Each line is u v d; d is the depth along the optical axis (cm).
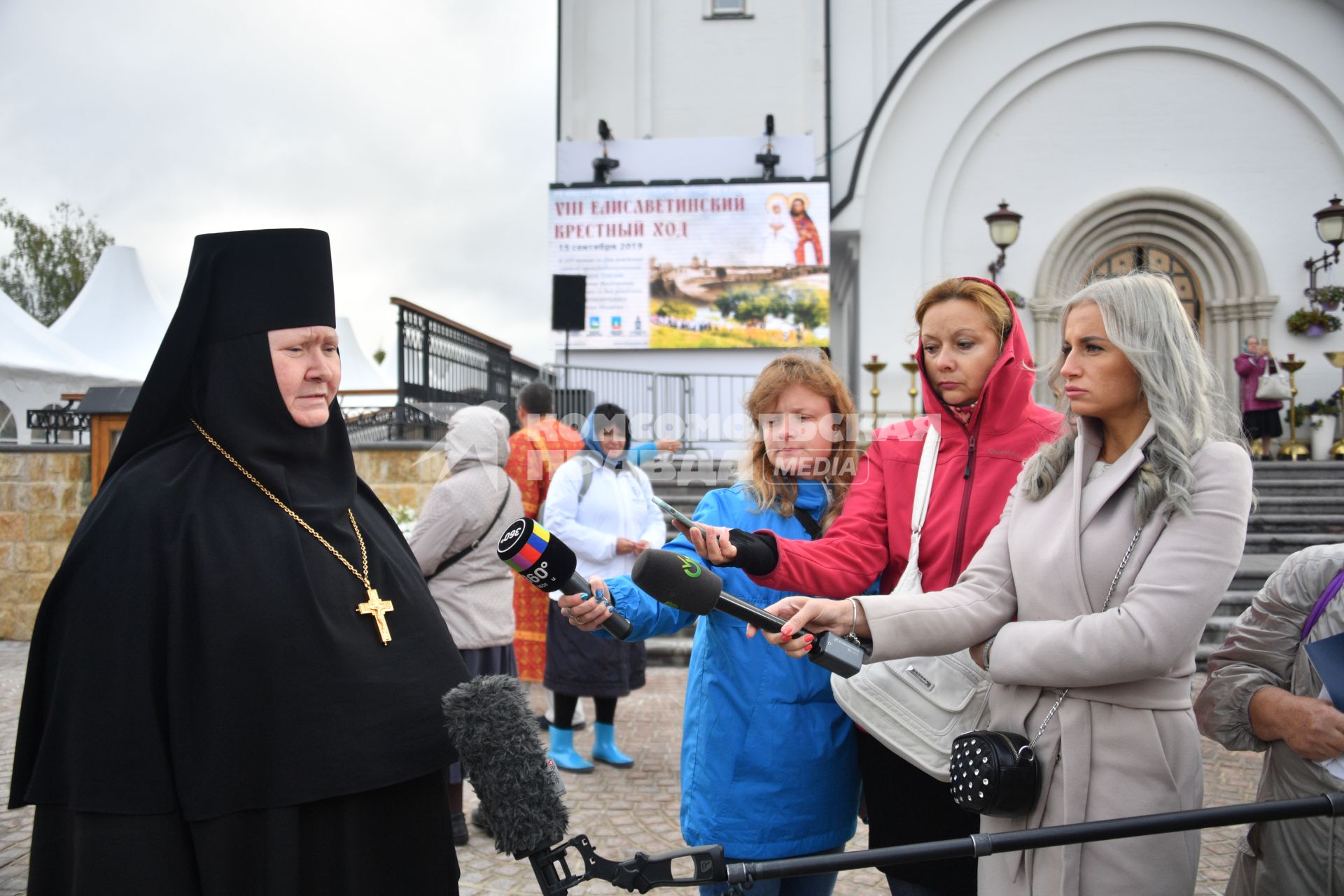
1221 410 183
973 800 176
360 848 187
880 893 364
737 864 167
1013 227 1293
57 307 3322
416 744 190
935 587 227
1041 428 231
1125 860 170
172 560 177
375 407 1027
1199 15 1349
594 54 1379
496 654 421
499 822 172
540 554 185
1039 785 177
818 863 166
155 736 169
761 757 223
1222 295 1373
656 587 173
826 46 1377
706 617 239
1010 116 1393
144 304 1606
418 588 213
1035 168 1391
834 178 1384
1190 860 175
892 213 1387
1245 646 209
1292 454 1295
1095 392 179
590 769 504
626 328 1322
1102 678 167
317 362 197
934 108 1385
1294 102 1360
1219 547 166
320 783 177
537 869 173
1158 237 1400
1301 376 1362
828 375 240
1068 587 178
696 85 1381
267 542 186
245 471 192
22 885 361
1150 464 174
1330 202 1339
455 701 180
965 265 1396
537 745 179
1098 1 1363
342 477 209
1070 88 1385
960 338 229
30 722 178
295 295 195
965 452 231
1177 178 1380
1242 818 162
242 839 174
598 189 1326
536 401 541
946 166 1391
